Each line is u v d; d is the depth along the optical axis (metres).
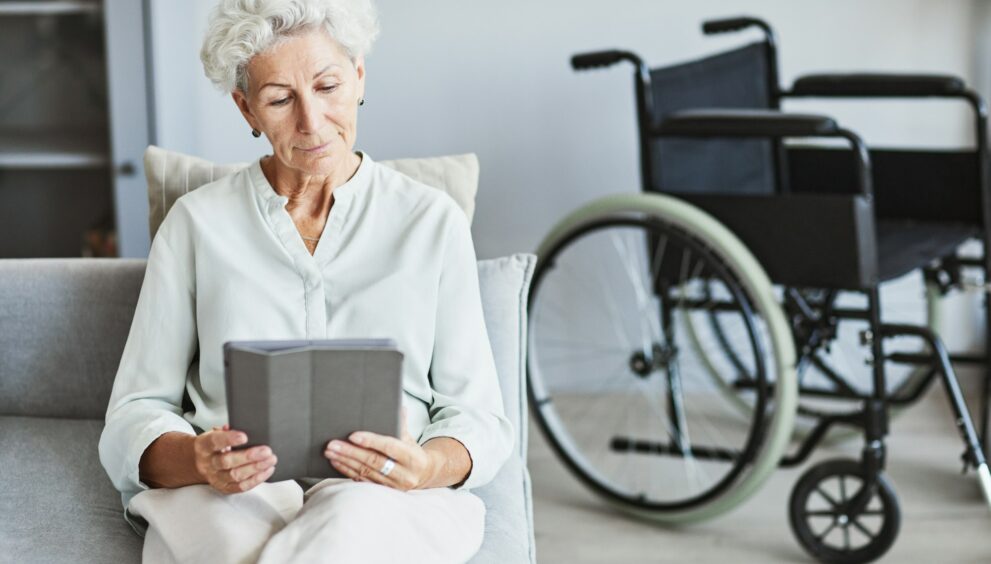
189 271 1.66
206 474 1.43
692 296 3.39
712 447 3.20
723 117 2.54
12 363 1.94
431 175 1.92
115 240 3.11
